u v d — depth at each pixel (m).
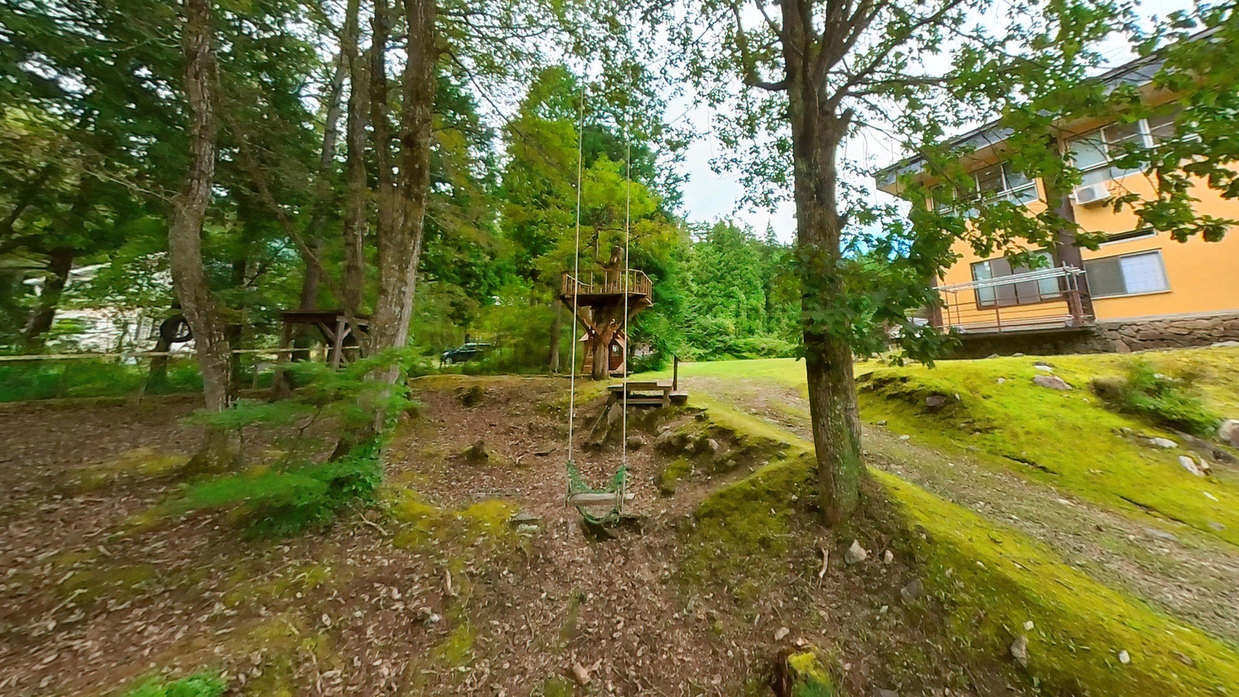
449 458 6.72
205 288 5.86
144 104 8.70
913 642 3.13
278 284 11.98
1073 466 5.81
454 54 7.55
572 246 12.35
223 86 8.04
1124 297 10.44
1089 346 10.34
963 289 13.12
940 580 3.42
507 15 7.40
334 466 4.52
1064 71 3.31
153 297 11.38
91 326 11.75
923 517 4.00
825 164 4.38
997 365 8.55
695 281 26.75
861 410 8.23
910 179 4.30
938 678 2.91
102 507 4.89
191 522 4.59
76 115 8.79
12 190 8.97
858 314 3.33
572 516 4.92
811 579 3.73
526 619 3.72
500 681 3.23
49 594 3.54
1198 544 4.33
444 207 9.64
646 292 11.20
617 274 11.62
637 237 12.73
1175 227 2.86
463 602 3.78
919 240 3.42
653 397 7.90
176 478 5.59
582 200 11.62
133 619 3.34
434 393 10.57
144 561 3.97
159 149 8.27
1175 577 3.81
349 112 9.11
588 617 3.75
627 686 3.23
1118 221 10.59
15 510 4.76
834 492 4.09
